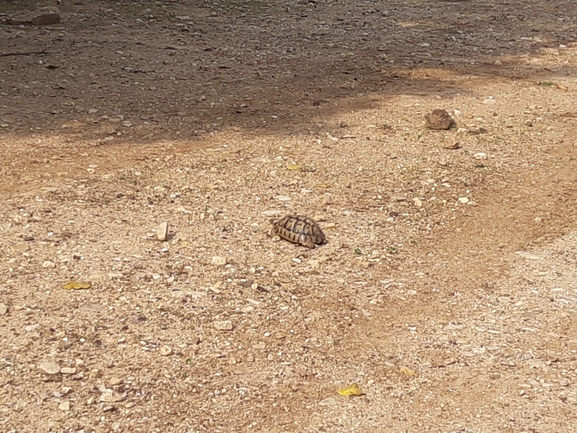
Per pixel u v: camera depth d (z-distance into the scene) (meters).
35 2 5.71
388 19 6.22
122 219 2.64
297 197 2.92
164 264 2.36
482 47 5.41
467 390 1.88
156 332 2.02
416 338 2.09
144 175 3.03
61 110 3.75
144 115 3.75
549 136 3.71
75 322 2.04
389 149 3.45
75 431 1.67
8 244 2.42
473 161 3.37
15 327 2.00
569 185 3.16
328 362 1.97
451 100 4.19
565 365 1.98
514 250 2.62
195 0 6.34
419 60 4.98
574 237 2.73
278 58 4.90
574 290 2.36
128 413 1.73
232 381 1.87
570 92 4.41
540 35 5.81
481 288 2.36
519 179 3.21
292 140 3.50
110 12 5.72
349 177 3.13
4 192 2.81
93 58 4.61
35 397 1.76
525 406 1.82
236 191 2.94
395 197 2.97
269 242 2.55
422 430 1.73
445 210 2.90
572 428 1.75
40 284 2.21
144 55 4.77
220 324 2.06
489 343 2.07
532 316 2.21
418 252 2.58
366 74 4.63
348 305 2.22
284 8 6.41
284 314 2.15
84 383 1.82
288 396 1.83
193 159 3.22
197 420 1.73
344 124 3.73
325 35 5.59
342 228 2.69
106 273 2.28
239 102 4.01
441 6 6.83
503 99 4.24
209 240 2.53
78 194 2.82
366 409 1.80
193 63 4.68
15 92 3.96
